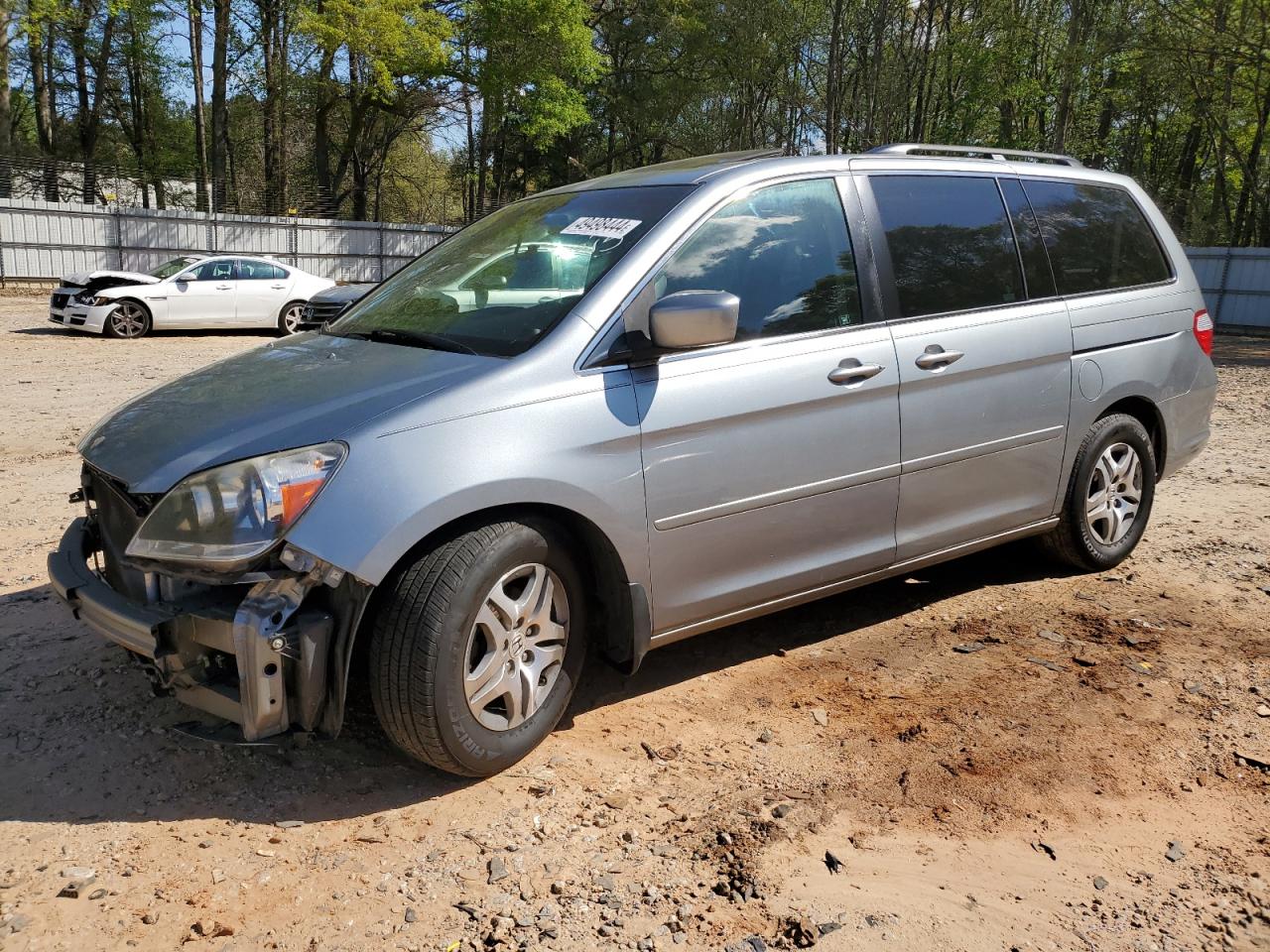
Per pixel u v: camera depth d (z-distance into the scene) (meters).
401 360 3.19
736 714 3.53
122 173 31.62
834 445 3.64
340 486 2.70
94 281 17.02
